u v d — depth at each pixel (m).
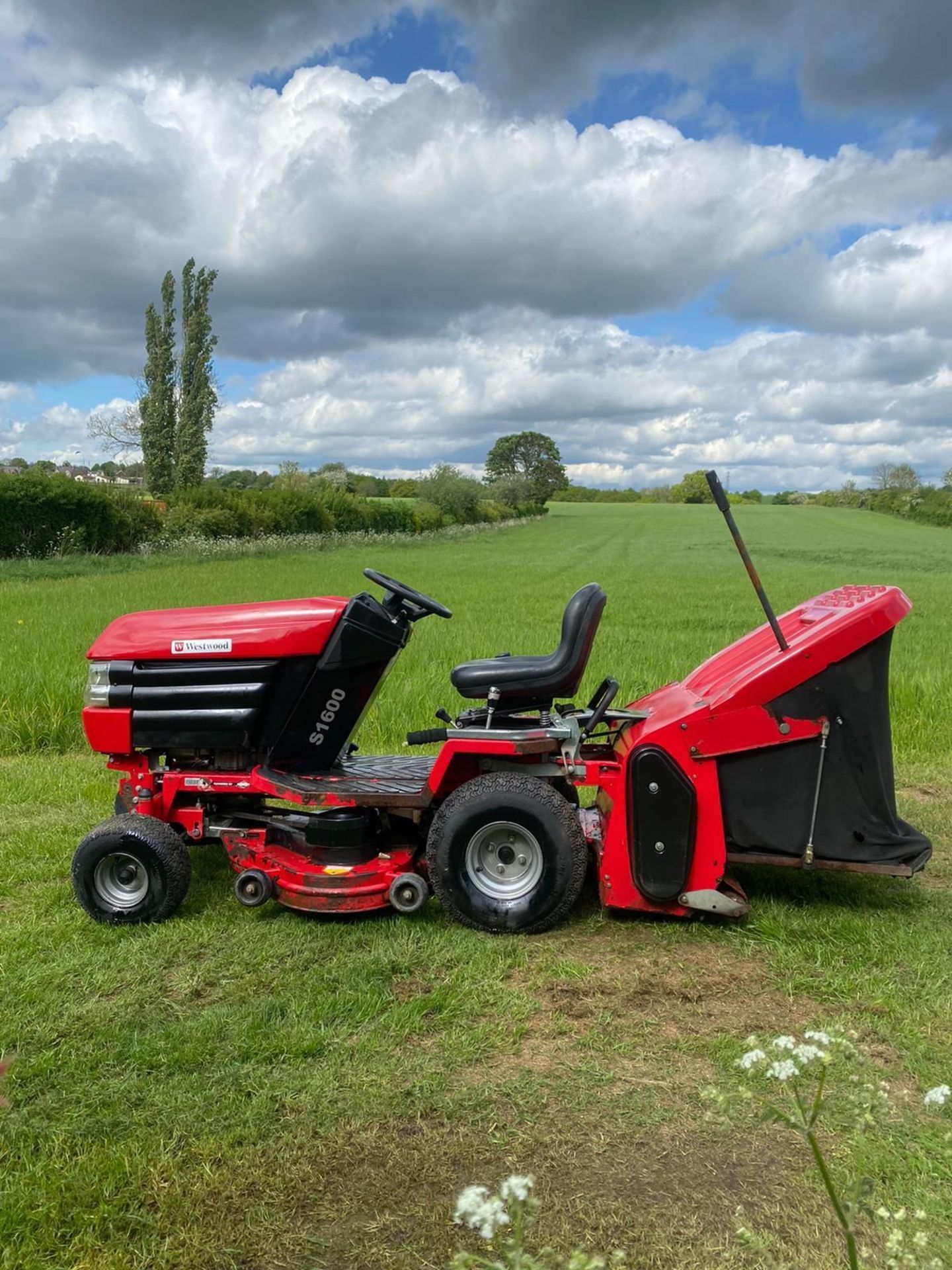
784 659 4.02
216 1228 2.45
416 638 11.68
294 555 35.16
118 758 4.66
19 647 10.36
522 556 39.38
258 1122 2.86
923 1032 3.33
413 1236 2.41
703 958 3.95
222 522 36.59
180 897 4.31
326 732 4.60
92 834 4.28
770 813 4.16
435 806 4.50
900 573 31.64
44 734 7.78
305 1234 2.42
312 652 4.46
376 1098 2.97
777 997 3.62
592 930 4.21
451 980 3.74
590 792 6.38
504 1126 2.85
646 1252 2.35
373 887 4.27
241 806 4.82
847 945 4.01
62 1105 2.95
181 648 4.47
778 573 31.00
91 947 4.08
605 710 4.50
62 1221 2.48
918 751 7.37
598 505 121.69
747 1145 2.75
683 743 4.07
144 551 30.19
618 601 20.17
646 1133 2.81
